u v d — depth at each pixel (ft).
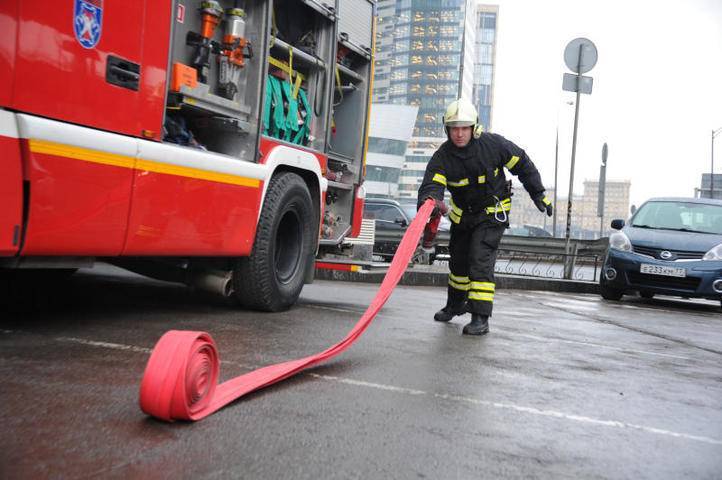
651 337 23.25
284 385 11.83
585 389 13.62
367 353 15.30
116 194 13.87
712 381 15.79
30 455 7.75
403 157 357.61
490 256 19.80
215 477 7.61
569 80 46.34
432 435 9.73
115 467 7.63
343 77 24.72
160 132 14.93
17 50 11.78
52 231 12.66
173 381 8.99
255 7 18.40
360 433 9.55
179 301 20.72
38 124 12.09
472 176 19.43
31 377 10.82
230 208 17.42
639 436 10.66
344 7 23.32
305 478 7.80
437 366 14.47
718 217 40.22
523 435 10.13
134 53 14.14
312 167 21.45
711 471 9.27
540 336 20.68
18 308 16.92
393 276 15.89
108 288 22.45
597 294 45.60
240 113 18.03
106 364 12.00
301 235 21.07
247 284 19.17
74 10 12.70
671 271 36.70
